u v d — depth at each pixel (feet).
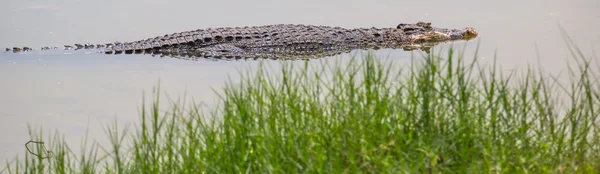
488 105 90.12
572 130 86.53
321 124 85.46
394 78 105.81
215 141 88.74
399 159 78.48
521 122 88.48
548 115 92.32
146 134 102.47
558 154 83.20
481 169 79.10
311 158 80.84
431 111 86.48
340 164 79.66
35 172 98.07
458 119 86.63
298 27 220.02
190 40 207.51
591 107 90.38
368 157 77.61
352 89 90.68
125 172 93.40
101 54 201.67
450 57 90.74
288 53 200.75
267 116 91.20
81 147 112.88
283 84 94.73
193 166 85.51
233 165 83.15
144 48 204.54
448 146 82.69
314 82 101.60
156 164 88.22
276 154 81.05
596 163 84.12
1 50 205.05
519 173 78.59
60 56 198.80
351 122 84.53
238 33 213.05
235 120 88.58
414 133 84.53
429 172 78.84
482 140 83.10
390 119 85.66
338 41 209.36
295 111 88.58
